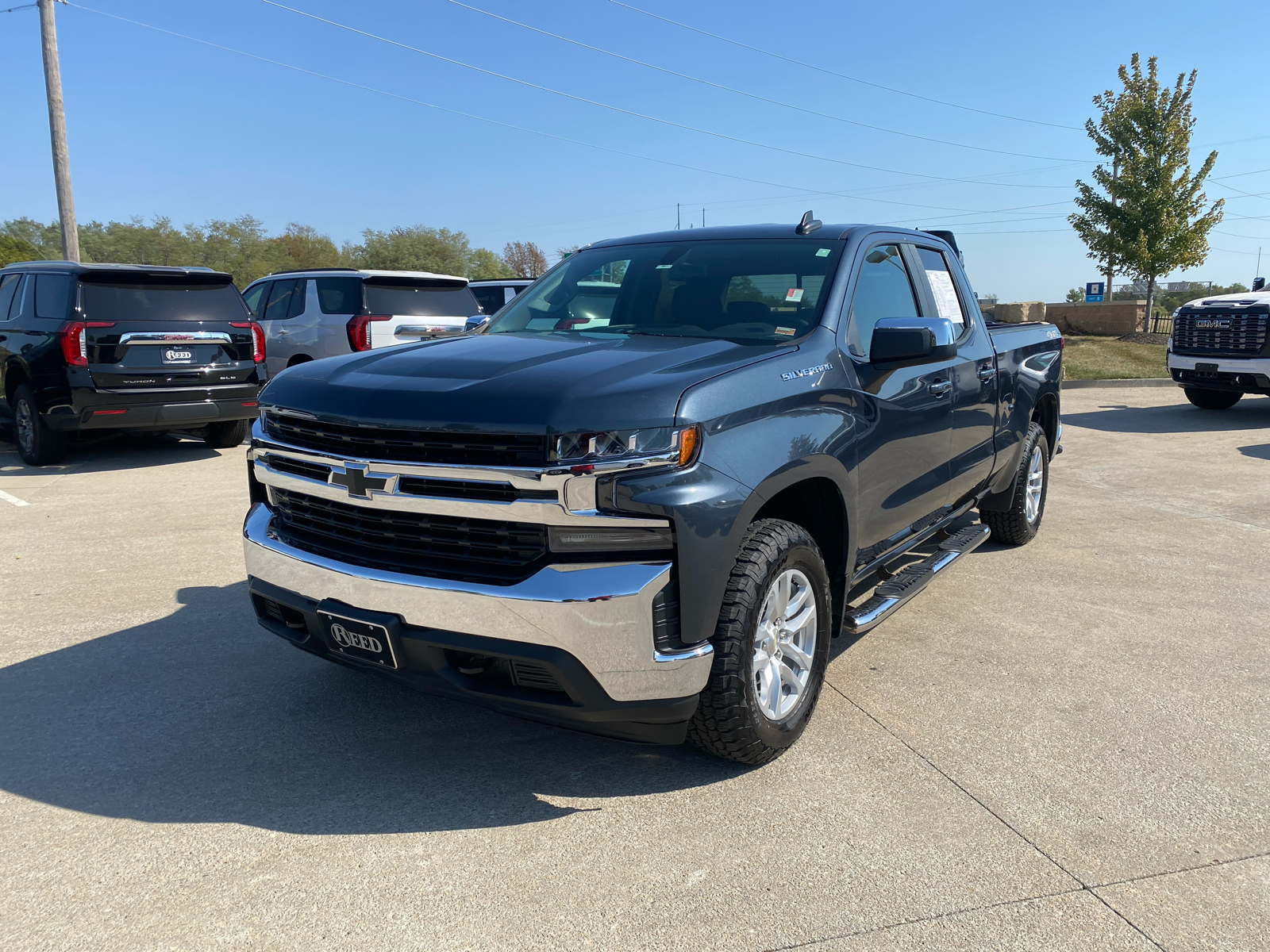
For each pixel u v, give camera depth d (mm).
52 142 17938
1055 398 6363
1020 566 5742
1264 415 13141
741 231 4262
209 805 2930
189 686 3842
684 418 2723
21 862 2611
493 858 2654
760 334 3578
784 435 3078
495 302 15945
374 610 2838
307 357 11438
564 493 2617
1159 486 8250
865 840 2752
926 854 2680
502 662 2758
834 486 3410
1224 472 8891
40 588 5102
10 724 3484
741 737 2977
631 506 2643
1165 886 2533
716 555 2760
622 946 2285
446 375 2971
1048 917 2398
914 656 4246
